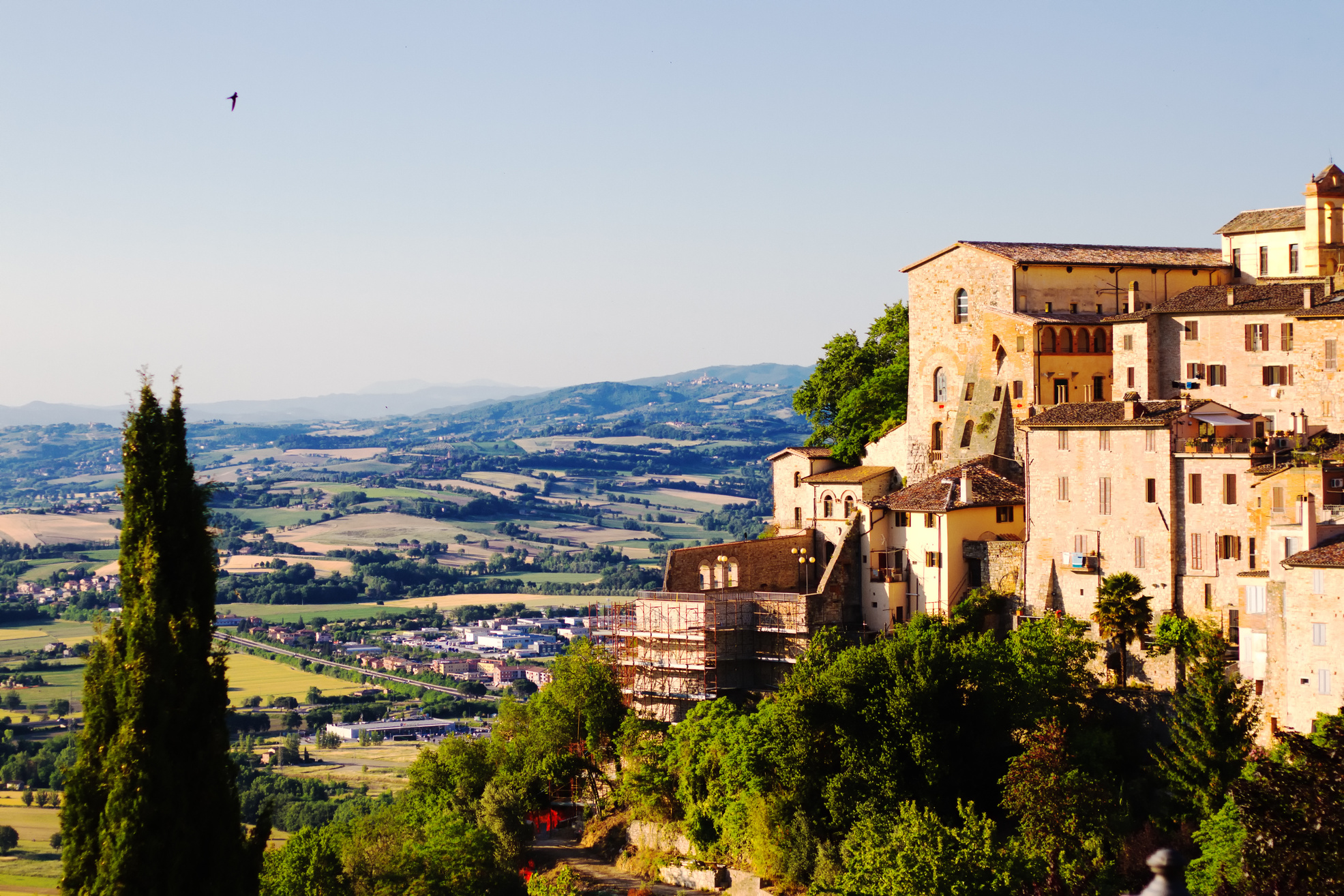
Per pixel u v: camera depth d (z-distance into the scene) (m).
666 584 130.38
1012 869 79.12
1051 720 97.31
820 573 136.38
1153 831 87.38
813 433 158.62
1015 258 129.62
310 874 103.56
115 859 54.59
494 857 113.00
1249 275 134.62
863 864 82.25
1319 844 59.19
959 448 133.00
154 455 58.03
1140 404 108.50
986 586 117.50
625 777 116.81
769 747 103.31
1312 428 109.88
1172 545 104.56
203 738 57.44
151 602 56.97
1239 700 90.38
